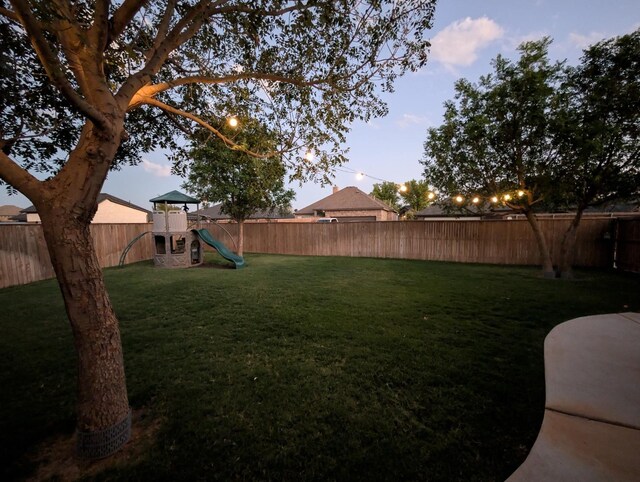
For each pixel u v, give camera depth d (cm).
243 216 1254
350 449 190
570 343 306
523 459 179
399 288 633
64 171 169
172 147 405
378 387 258
